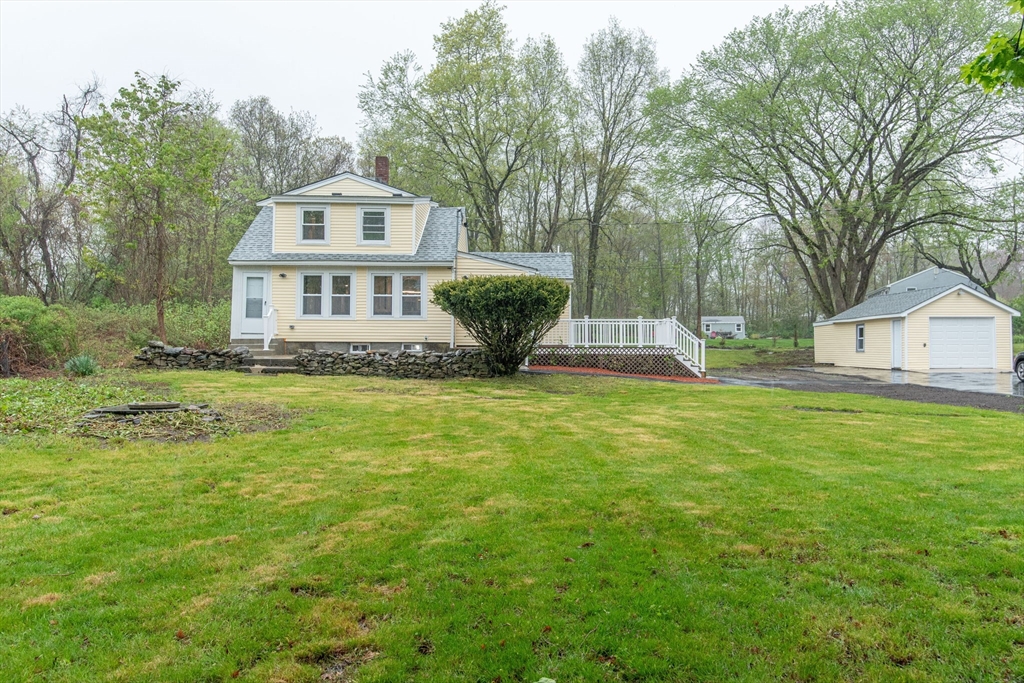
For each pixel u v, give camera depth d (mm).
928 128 22750
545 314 13258
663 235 32312
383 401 9539
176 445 6129
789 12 24484
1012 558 3377
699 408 9539
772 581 3162
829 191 25734
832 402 10484
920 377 17875
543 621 2768
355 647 2572
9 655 2449
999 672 2385
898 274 44188
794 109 24219
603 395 11227
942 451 6184
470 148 29453
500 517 4148
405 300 17250
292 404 8758
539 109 28297
